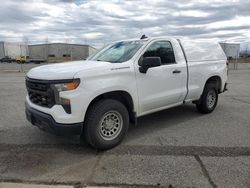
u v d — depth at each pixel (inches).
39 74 172.7
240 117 262.7
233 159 161.5
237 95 405.1
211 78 273.3
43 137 204.7
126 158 163.9
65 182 135.2
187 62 237.8
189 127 229.6
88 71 165.0
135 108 193.3
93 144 172.1
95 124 169.2
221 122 244.8
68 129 159.6
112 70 176.4
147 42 208.1
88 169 149.6
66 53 2383.1
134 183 133.5
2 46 2126.0
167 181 135.0
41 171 147.5
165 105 221.1
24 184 133.4
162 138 201.8
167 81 215.9
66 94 158.2
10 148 182.2
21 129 225.6
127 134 211.8
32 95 181.3
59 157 166.7
